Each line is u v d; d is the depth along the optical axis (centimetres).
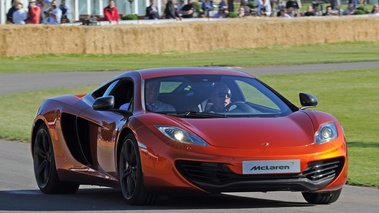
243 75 2036
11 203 1906
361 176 2389
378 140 3353
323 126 1797
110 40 8400
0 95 5075
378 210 1784
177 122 1784
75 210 1780
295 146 1727
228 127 1773
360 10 11875
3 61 7550
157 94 1920
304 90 5316
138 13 10275
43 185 2133
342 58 8125
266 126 1791
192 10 9812
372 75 6303
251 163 1689
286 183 1705
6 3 8581
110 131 1908
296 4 11006
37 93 5162
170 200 1908
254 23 9506
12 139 3372
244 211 1725
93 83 5753
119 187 1888
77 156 2055
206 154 1698
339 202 1905
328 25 10138
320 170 1741
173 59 8119
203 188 1703
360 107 4509
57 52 8050
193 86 1950
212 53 8944
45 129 2152
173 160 1711
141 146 1752
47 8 8750
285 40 9769
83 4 9606
